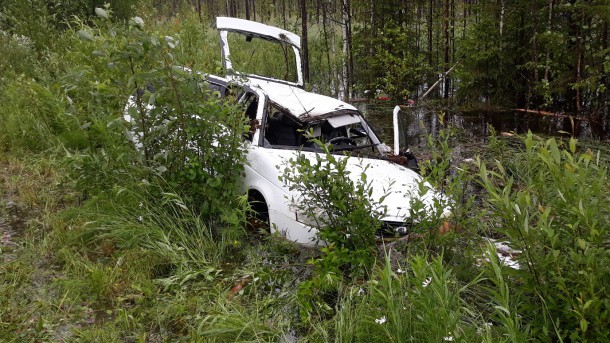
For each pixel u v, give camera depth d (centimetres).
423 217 436
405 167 587
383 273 332
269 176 522
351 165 543
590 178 383
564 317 326
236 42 1488
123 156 528
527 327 317
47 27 1159
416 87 1531
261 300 421
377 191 505
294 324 392
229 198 524
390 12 1521
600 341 296
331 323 376
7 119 766
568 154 318
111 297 413
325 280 403
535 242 324
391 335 323
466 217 498
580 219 305
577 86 1079
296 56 753
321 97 662
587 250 296
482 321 360
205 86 520
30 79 859
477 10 1304
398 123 634
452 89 1500
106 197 536
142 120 517
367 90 1525
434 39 1694
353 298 392
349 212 448
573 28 1173
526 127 1105
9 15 1240
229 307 404
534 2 1191
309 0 2089
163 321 389
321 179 443
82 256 471
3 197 588
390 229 475
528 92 1245
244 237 527
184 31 1121
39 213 559
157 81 507
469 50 1294
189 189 532
